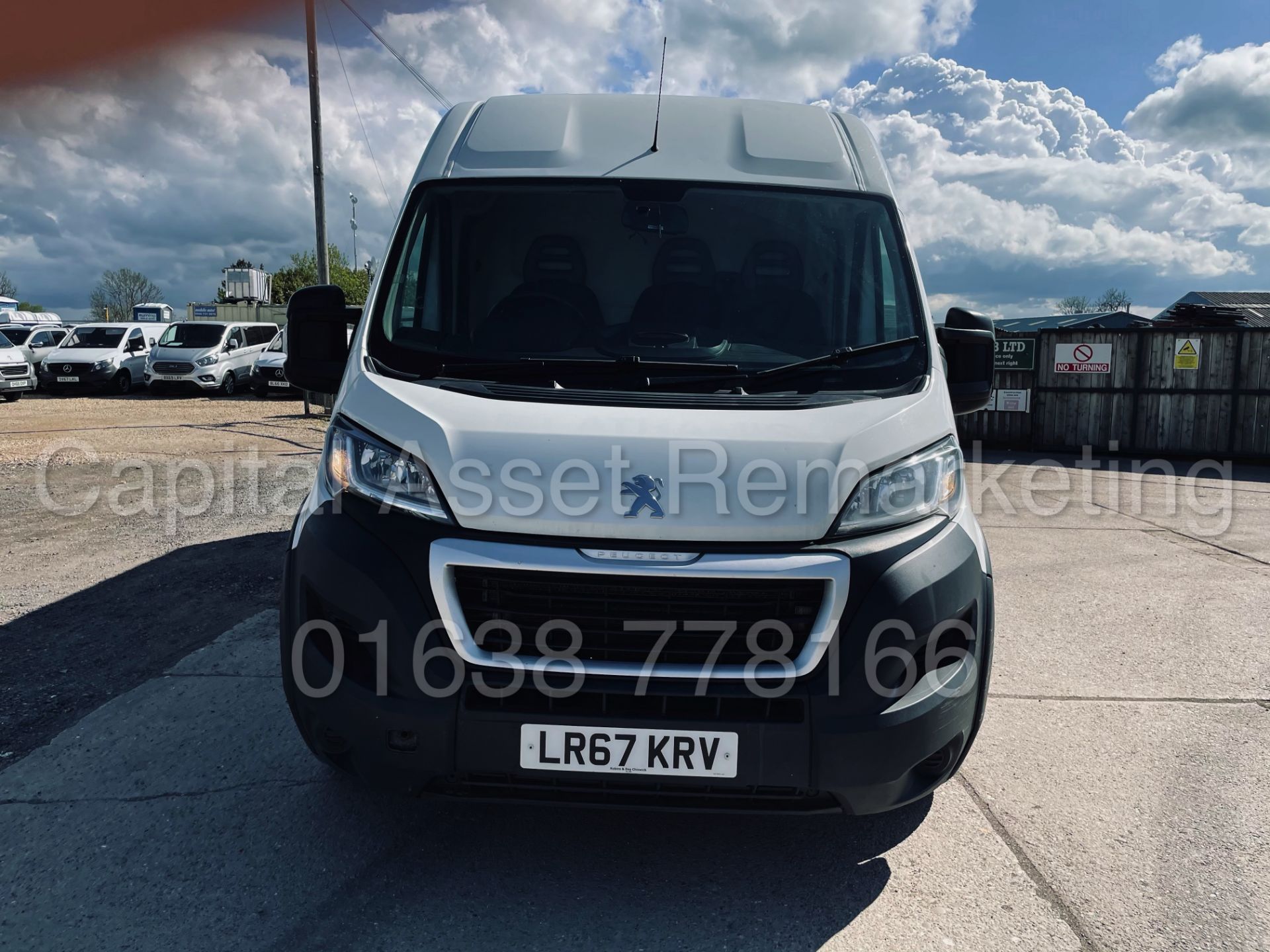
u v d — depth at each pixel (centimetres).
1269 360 1452
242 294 4259
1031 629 559
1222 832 328
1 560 633
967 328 372
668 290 338
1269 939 269
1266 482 1263
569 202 351
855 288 339
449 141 385
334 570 261
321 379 351
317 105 1823
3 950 250
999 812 340
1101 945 265
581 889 285
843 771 250
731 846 312
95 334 2489
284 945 254
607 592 250
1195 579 681
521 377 303
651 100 407
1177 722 424
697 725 247
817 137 391
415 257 340
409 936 260
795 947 261
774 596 252
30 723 388
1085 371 1527
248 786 340
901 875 297
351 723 258
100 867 289
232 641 483
